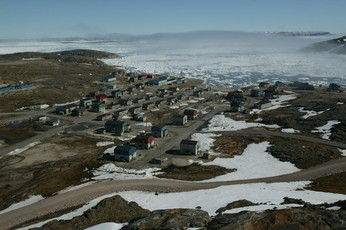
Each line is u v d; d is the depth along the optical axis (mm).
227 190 41719
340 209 27062
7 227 36312
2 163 58812
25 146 68250
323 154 57469
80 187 46250
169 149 66188
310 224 23016
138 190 45000
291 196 36812
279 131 75625
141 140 66438
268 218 24422
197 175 50750
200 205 36906
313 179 47406
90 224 33438
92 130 80500
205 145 68188
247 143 68438
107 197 41344
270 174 50312
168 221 26625
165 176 50469
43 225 33406
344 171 49562
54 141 71688
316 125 77062
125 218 34531
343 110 85750
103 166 56094
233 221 24828
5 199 44188
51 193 45281
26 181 50344
